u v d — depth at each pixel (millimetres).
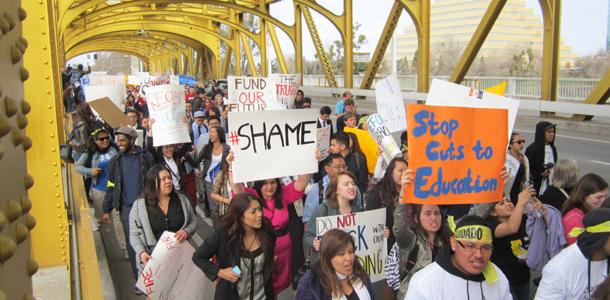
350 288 3471
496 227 4367
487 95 4766
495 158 4094
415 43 74625
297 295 3482
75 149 8320
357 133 8211
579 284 3188
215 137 7914
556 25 20188
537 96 24141
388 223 4965
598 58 47500
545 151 7551
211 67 61094
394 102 7348
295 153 5434
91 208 8430
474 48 21531
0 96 968
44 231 4805
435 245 3992
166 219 5316
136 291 6008
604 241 3062
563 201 5203
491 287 3029
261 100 9367
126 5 32344
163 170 5312
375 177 6762
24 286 1040
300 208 6676
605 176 11109
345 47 32281
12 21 1108
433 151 3887
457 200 4012
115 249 7438
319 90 36625
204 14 43344
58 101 8477
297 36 37875
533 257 4332
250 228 4191
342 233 3414
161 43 78562
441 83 4844
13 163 1052
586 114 18438
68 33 41562
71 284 4398
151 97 7691
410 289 3105
